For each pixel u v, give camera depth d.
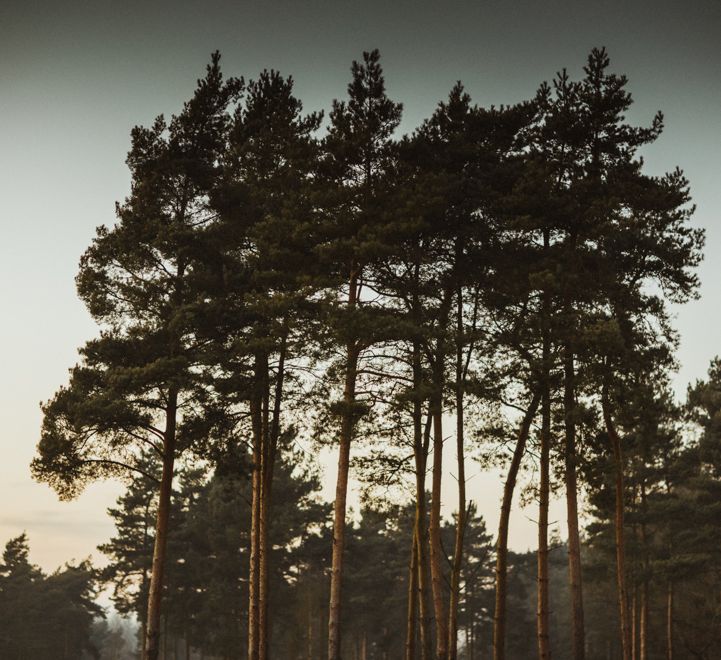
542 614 23.23
